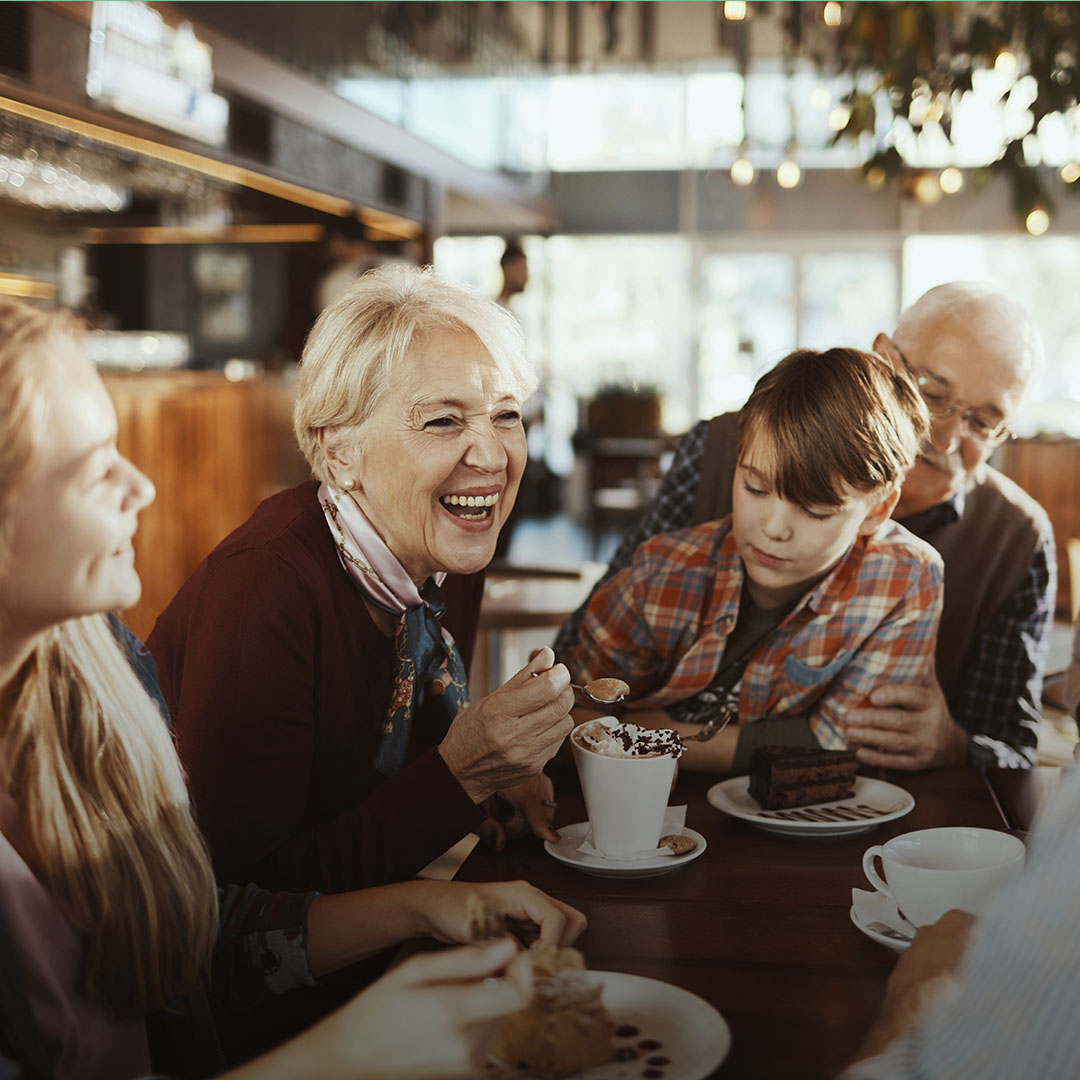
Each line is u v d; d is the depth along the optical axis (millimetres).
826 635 1413
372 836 1043
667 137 11383
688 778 1382
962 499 1718
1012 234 10898
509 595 2990
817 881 1031
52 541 716
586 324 11828
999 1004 516
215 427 4688
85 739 842
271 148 5387
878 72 2754
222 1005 967
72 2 3857
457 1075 670
